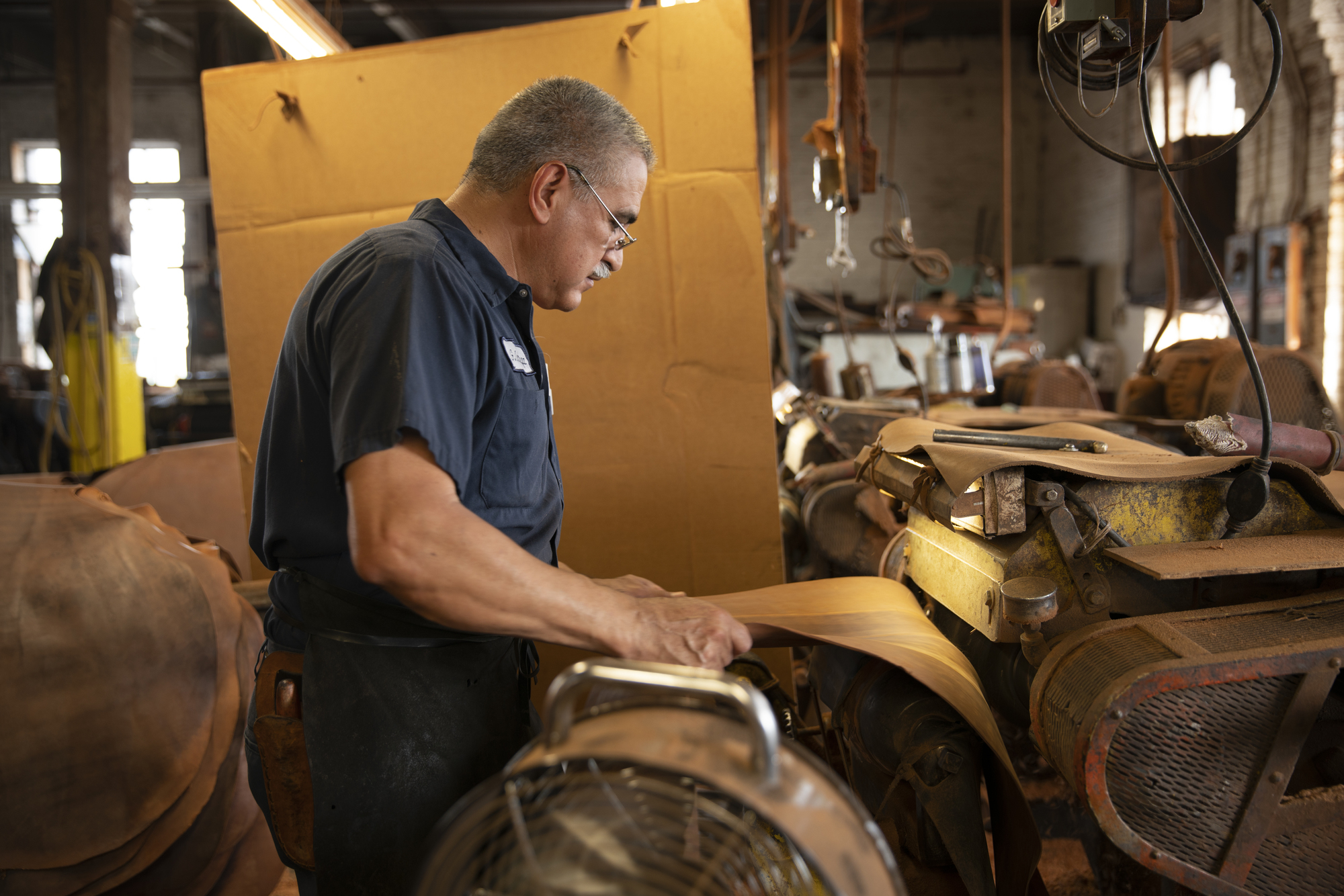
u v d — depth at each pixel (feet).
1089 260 34.53
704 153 6.62
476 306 3.67
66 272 17.30
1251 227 20.18
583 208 3.99
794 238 16.67
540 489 4.14
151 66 40.24
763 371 6.72
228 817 5.76
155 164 40.42
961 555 4.83
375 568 3.08
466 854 2.42
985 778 4.21
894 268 39.45
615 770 3.00
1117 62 4.65
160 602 5.58
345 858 3.78
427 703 3.80
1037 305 25.40
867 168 11.19
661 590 4.65
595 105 3.98
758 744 2.15
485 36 6.74
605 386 6.85
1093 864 5.30
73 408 17.31
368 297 3.43
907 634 4.22
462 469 3.35
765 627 4.20
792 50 38.81
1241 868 3.70
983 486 4.25
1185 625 3.91
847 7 10.66
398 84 6.88
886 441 5.59
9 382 21.67
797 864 2.90
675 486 6.86
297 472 3.81
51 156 40.42
